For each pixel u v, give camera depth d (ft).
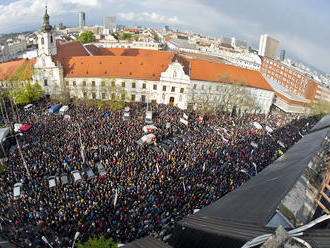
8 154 176.76
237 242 42.47
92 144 182.09
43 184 141.49
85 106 263.70
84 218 120.26
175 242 62.18
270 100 349.41
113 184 143.13
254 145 208.23
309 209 50.67
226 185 151.84
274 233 38.40
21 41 653.71
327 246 34.19
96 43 587.27
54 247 108.58
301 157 81.61
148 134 198.59
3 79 290.56
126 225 117.50
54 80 294.46
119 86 307.58
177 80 303.07
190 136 221.05
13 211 123.65
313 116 324.39
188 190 143.64
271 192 58.49
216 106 309.63
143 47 599.16
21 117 227.40
